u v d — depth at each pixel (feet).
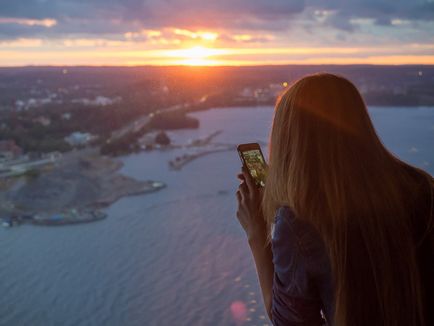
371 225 2.70
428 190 2.89
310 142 2.92
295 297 2.83
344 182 2.78
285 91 3.17
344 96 3.00
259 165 3.73
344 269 2.67
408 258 2.68
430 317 2.71
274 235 2.93
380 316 2.64
